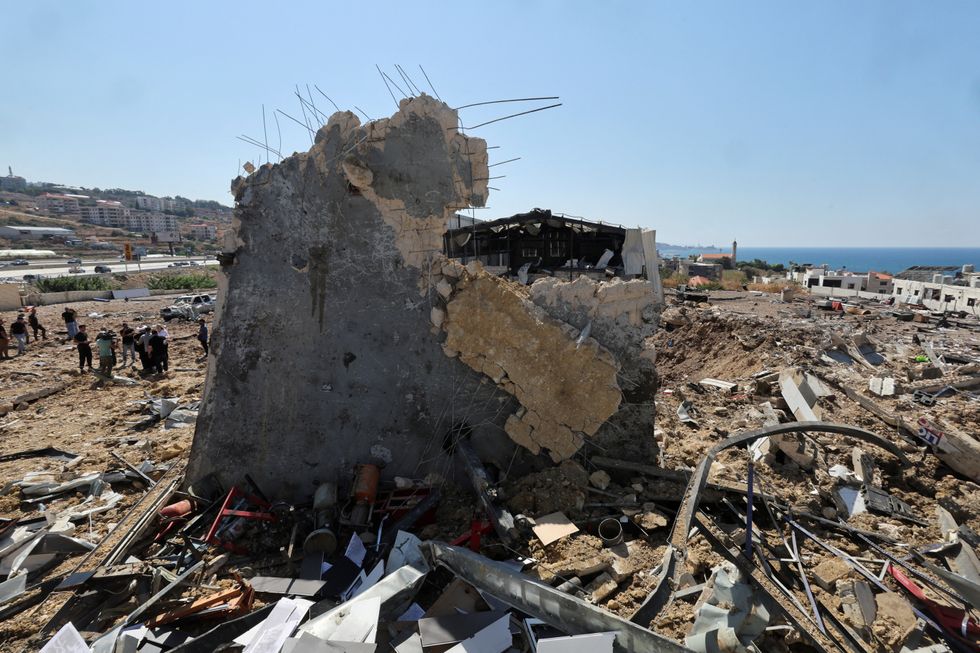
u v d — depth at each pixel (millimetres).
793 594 3973
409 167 5262
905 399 8547
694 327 17562
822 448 6445
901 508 5270
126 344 13711
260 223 5348
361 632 3506
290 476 5652
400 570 4098
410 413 5676
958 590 3705
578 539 4570
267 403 5543
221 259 5363
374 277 5465
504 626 3586
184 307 23828
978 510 5285
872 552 4582
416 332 5570
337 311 5484
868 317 17859
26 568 4504
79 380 11875
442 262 5480
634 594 3980
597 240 15609
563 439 5680
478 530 4633
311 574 4391
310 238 5375
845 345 12219
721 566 4066
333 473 5668
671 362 16609
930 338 14266
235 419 5539
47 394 10758
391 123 5180
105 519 5438
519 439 5676
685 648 2975
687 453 6480
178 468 6324
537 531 4688
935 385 9250
